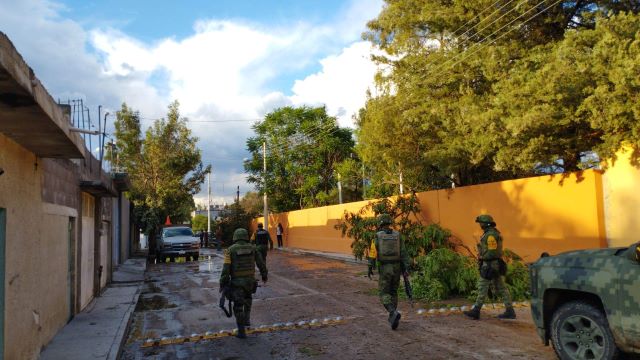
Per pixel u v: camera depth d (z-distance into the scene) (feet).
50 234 24.11
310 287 42.88
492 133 35.81
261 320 29.30
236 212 140.67
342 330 25.66
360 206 74.02
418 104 49.80
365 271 53.62
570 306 17.56
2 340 16.57
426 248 44.73
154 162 100.12
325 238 87.04
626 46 28.25
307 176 119.75
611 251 17.11
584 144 35.24
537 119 31.32
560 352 17.85
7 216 17.31
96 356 21.44
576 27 46.37
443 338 23.11
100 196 39.52
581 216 35.42
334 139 118.52
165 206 100.37
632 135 29.89
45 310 23.04
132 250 99.40
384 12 53.98
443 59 48.73
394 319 24.76
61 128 16.93
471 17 46.06
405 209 51.96
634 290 15.33
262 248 57.57
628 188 32.30
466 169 56.18
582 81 30.48
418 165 52.85
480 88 46.93
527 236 40.34
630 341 15.43
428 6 49.34
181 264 75.31
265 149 122.31
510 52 42.16
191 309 34.81
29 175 20.35
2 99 13.44
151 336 26.81
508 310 26.76
